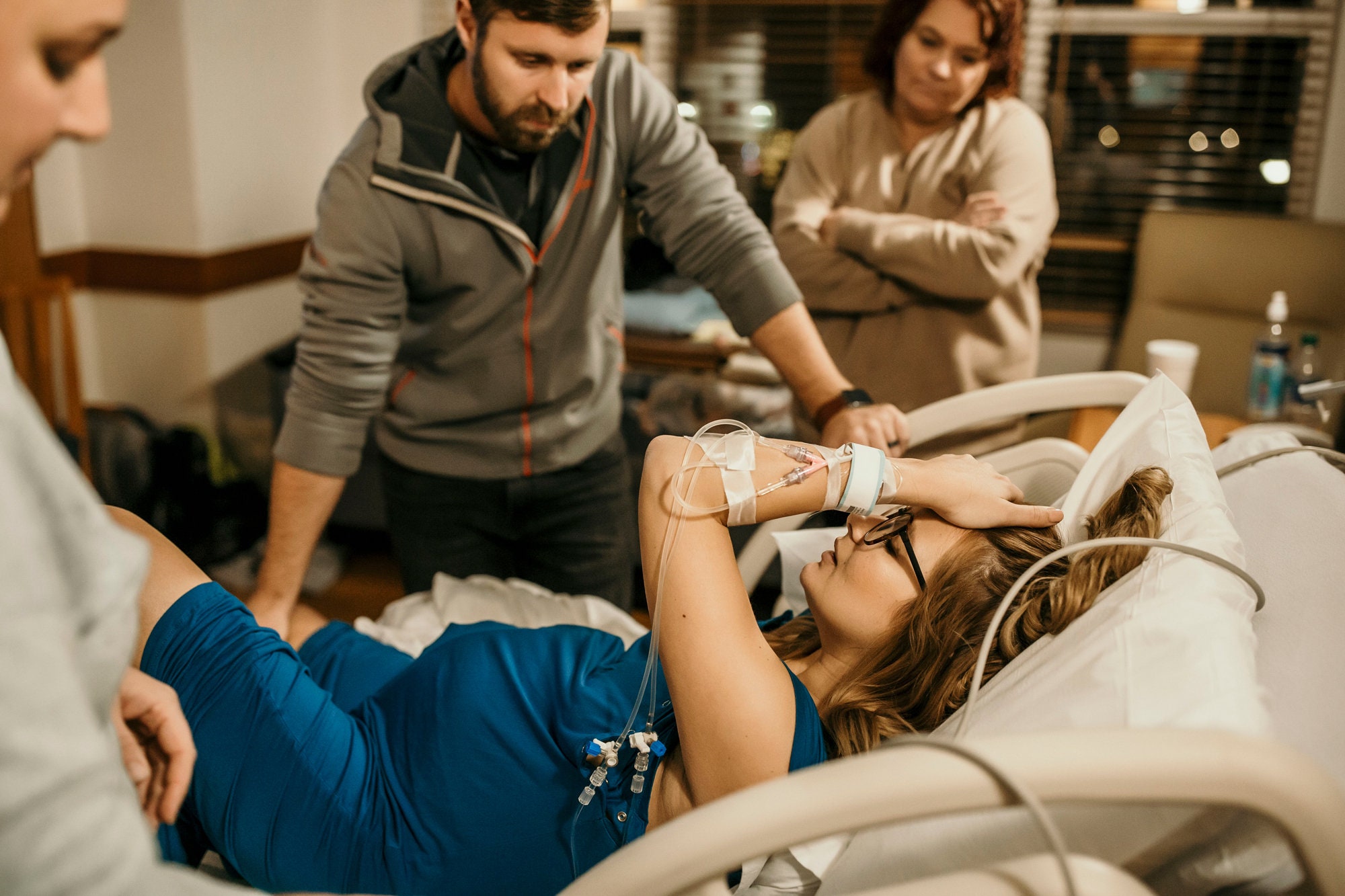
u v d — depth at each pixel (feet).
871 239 6.90
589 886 2.15
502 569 6.08
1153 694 2.53
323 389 4.84
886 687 3.48
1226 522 3.25
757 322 5.28
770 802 2.11
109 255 11.19
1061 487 5.02
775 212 7.60
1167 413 3.96
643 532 3.26
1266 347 8.01
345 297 4.82
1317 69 10.69
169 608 3.43
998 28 6.61
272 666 3.46
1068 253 11.57
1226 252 9.70
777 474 3.28
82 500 1.66
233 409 11.73
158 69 10.55
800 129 12.12
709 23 12.15
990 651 3.35
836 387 5.09
